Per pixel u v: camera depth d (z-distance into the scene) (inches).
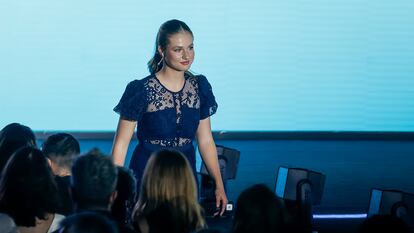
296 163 647.1
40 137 672.4
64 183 320.2
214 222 440.8
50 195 276.2
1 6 657.6
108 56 678.5
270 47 705.6
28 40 665.6
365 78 727.1
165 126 352.5
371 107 731.4
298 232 275.7
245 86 705.0
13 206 272.2
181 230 271.4
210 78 697.0
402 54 731.4
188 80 358.3
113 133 685.3
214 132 705.0
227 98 703.7
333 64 719.7
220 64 697.0
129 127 353.1
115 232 211.5
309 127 721.6
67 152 335.3
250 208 249.4
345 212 518.0
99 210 251.9
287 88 712.4
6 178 273.1
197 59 692.7
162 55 347.9
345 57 721.0
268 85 709.3
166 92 351.9
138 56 681.0
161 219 270.5
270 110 712.4
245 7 696.4
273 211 249.8
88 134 681.0
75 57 674.2
